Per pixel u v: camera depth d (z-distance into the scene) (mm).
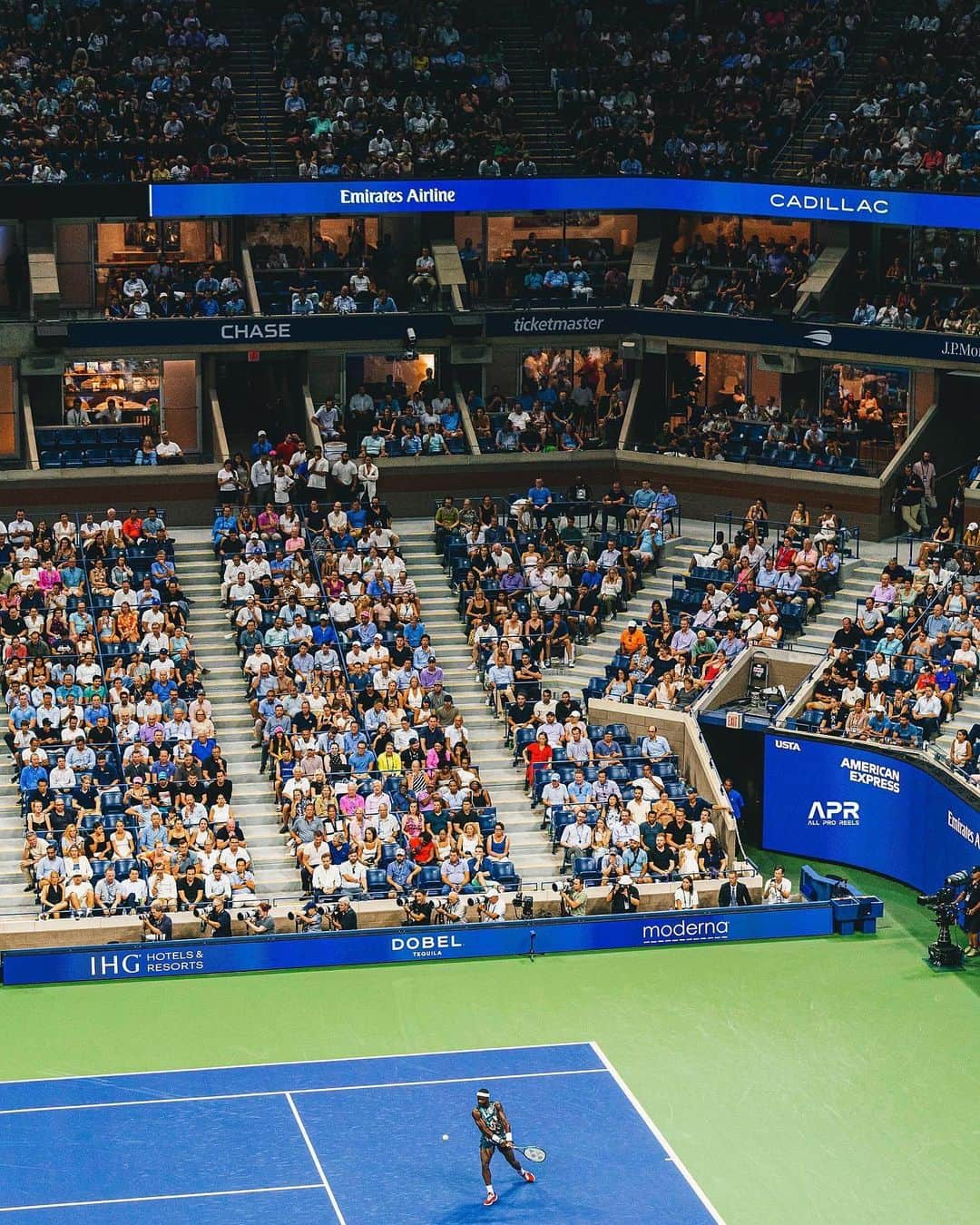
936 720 49281
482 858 46094
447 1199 34625
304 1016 41094
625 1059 39594
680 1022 41156
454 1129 36906
